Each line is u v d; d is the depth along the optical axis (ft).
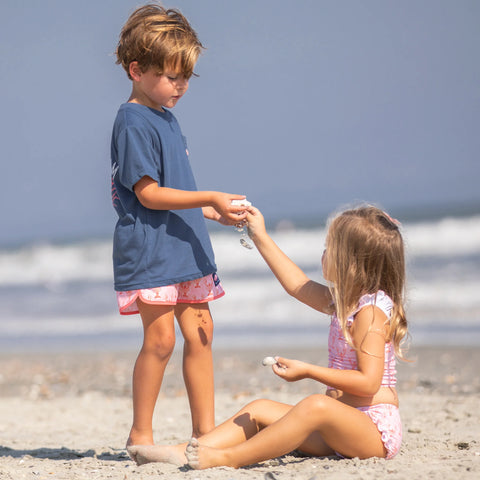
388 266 37.32
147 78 39.22
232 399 77.66
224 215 38.88
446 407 65.82
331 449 37.73
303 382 89.92
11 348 132.36
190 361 41.70
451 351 107.86
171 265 39.14
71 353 124.06
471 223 242.99
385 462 35.24
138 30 38.78
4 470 38.88
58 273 240.12
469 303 149.48
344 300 36.58
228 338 132.16
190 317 41.60
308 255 236.43
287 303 165.89
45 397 88.22
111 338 139.74
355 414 35.24
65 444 52.75
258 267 212.23
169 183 39.68
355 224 37.11
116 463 41.04
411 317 140.36
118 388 92.58
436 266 189.06
